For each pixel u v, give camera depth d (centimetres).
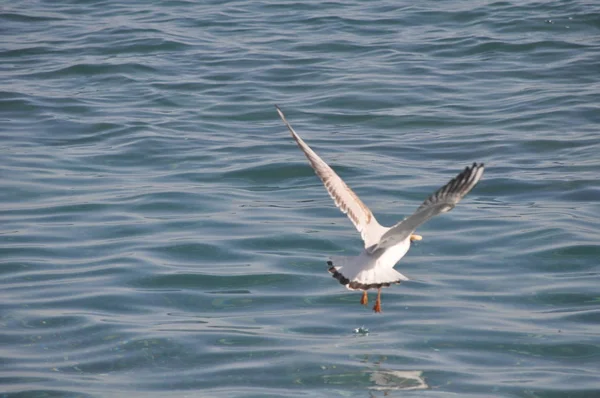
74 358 1273
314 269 1536
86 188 1858
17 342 1310
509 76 2448
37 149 2058
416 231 1677
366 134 2125
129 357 1273
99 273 1516
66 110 2295
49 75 2550
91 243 1625
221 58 2638
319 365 1243
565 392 1170
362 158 1973
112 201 1791
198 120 2227
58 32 2928
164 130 2158
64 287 1470
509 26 2802
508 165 1933
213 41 2798
